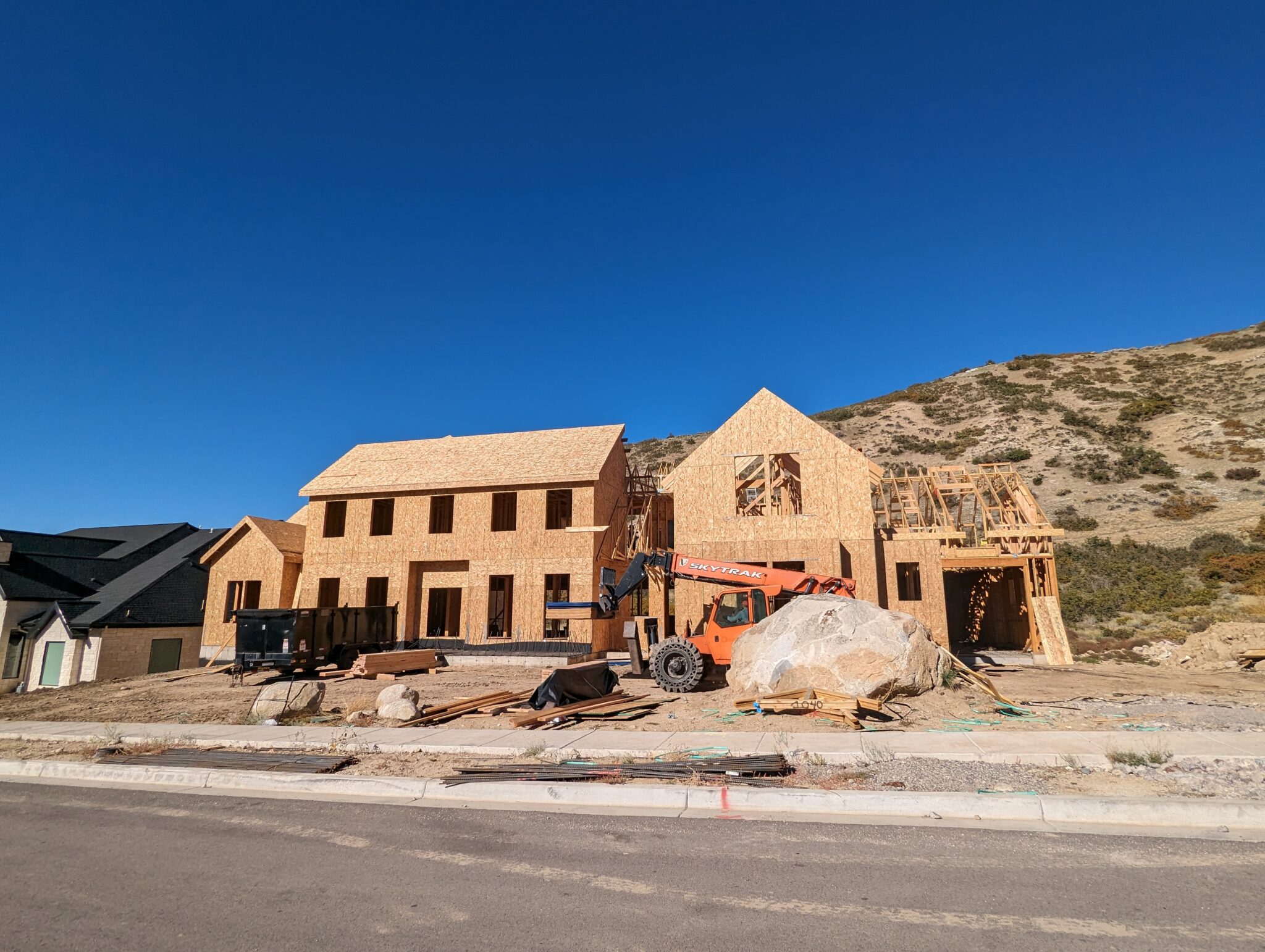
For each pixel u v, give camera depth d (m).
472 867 5.98
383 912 5.04
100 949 4.51
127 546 38.69
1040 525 25.20
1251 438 51.25
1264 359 64.81
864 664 13.19
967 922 4.64
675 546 24.38
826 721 11.98
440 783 8.80
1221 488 45.84
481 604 26.94
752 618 16.70
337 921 4.91
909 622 14.24
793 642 14.10
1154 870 5.55
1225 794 7.36
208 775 9.80
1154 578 35.84
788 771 8.77
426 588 28.30
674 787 8.15
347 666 23.55
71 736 13.19
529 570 26.75
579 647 25.58
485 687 19.59
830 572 22.97
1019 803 7.19
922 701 12.88
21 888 5.72
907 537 24.27
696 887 5.39
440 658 25.84
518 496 27.48
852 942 4.37
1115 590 35.41
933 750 9.45
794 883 5.41
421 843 6.73
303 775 9.54
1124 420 60.78
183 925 4.88
